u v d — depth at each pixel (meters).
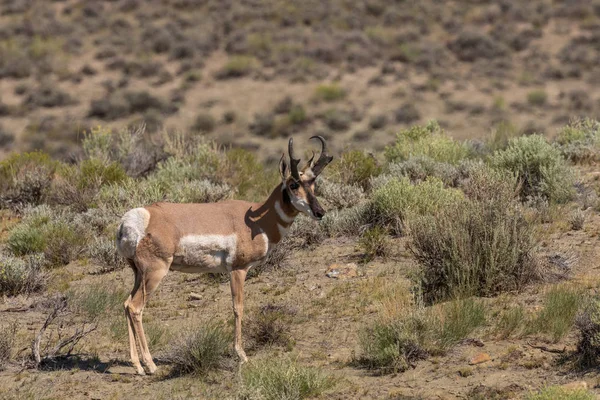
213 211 27.56
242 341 29.56
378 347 26.45
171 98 164.62
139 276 27.36
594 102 160.50
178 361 27.14
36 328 32.28
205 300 35.28
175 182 53.38
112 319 33.38
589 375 23.38
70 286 38.16
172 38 195.62
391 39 199.12
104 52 187.50
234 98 165.12
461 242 31.92
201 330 28.25
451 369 25.14
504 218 32.97
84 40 197.88
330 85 165.62
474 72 179.38
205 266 27.44
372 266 37.47
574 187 45.81
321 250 41.19
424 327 26.81
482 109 155.62
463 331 27.14
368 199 47.97
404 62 186.38
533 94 160.62
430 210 41.97
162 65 181.75
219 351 27.34
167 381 26.31
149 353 27.23
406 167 52.06
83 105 161.12
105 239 44.69
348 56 186.38
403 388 24.05
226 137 143.50
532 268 32.09
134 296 26.97
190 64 180.50
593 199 43.78
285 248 38.97
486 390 23.06
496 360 25.38
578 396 20.58
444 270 31.80
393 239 41.28
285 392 23.95
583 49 189.62
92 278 39.62
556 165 45.00
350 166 53.44
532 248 32.56
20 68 175.25
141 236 26.41
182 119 155.38
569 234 38.50
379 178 50.88
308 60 181.00
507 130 65.88
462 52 190.75
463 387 23.61
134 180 54.94
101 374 27.09
